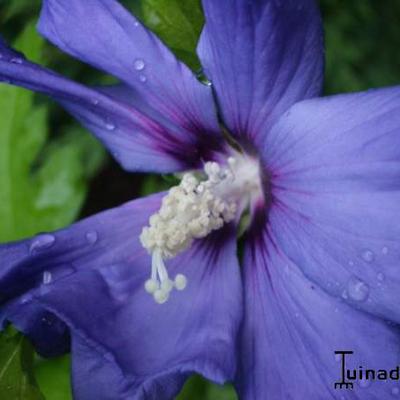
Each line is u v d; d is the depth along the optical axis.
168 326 0.23
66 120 0.40
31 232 0.29
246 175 0.23
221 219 0.23
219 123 0.23
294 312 0.22
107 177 0.46
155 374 0.21
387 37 0.41
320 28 0.20
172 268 0.23
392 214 0.19
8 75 0.22
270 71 0.21
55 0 0.23
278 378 0.22
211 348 0.22
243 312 0.23
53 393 0.27
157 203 0.24
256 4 0.20
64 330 0.22
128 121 0.23
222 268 0.23
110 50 0.23
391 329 0.20
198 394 0.30
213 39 0.21
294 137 0.21
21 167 0.29
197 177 0.24
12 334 0.23
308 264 0.21
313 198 0.21
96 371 0.21
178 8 0.24
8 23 0.38
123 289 0.23
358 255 0.20
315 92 0.21
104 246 0.23
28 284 0.22
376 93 0.20
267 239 0.23
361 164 0.20
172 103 0.23
